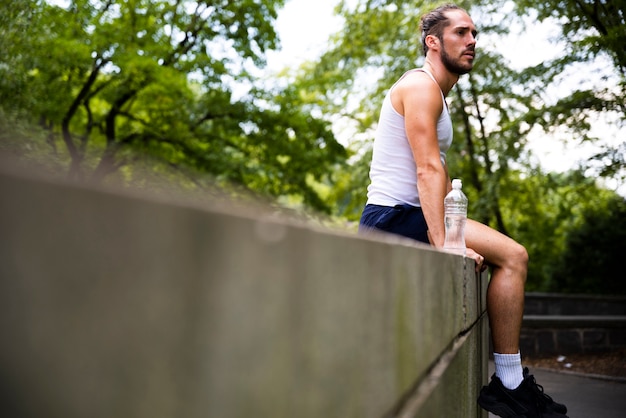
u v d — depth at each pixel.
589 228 18.17
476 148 17.28
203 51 18.17
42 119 15.66
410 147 3.38
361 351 0.81
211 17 18.02
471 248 3.18
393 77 16.88
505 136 14.47
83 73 15.74
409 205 3.41
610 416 6.89
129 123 17.78
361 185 18.81
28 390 0.29
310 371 0.61
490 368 9.67
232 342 0.42
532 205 17.67
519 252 3.17
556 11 13.95
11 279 0.28
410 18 16.59
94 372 0.32
